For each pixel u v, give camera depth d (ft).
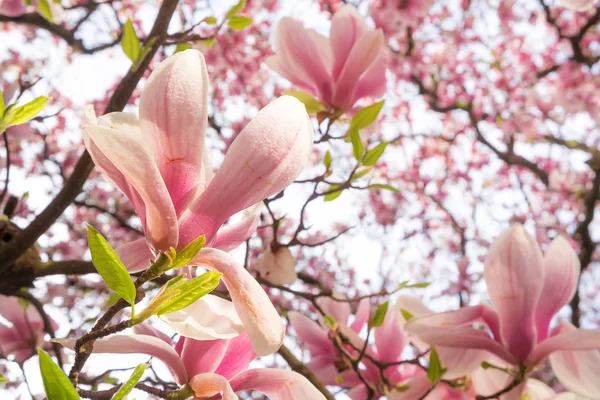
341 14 3.23
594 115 9.04
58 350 3.92
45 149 5.36
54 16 4.56
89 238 1.34
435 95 10.43
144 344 1.61
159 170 1.42
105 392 1.57
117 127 1.43
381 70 3.25
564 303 2.38
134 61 3.23
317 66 3.25
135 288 1.37
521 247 2.36
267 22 8.50
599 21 8.48
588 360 2.34
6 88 4.19
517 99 10.46
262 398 6.94
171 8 3.24
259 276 3.71
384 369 3.22
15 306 3.84
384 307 3.23
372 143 10.07
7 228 3.75
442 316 2.41
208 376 1.61
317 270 8.76
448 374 2.57
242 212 1.81
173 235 1.40
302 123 1.42
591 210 8.13
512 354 2.35
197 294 1.39
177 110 1.39
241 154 1.40
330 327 3.59
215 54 6.96
